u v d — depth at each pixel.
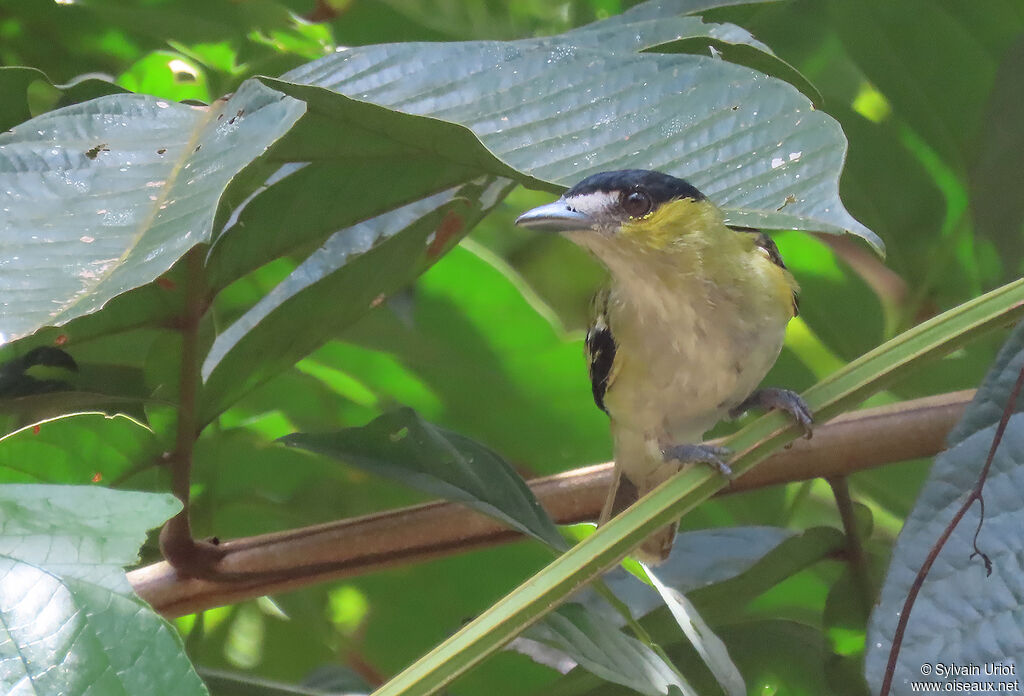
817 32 3.24
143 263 3.05
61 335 3.12
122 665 3.04
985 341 3.21
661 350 3.16
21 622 3.04
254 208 3.12
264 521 3.20
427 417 3.22
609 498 3.15
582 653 3.10
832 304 3.22
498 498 3.13
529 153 3.09
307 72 3.11
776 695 3.17
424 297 3.21
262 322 3.13
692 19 3.15
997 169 3.20
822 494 3.22
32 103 3.17
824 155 3.08
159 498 3.06
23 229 3.06
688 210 3.16
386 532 3.13
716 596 3.16
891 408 3.14
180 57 3.19
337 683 3.20
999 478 3.09
